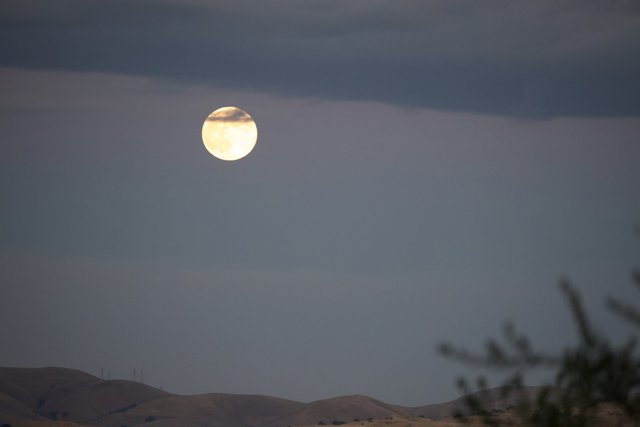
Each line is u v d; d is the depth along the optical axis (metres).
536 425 47.31
